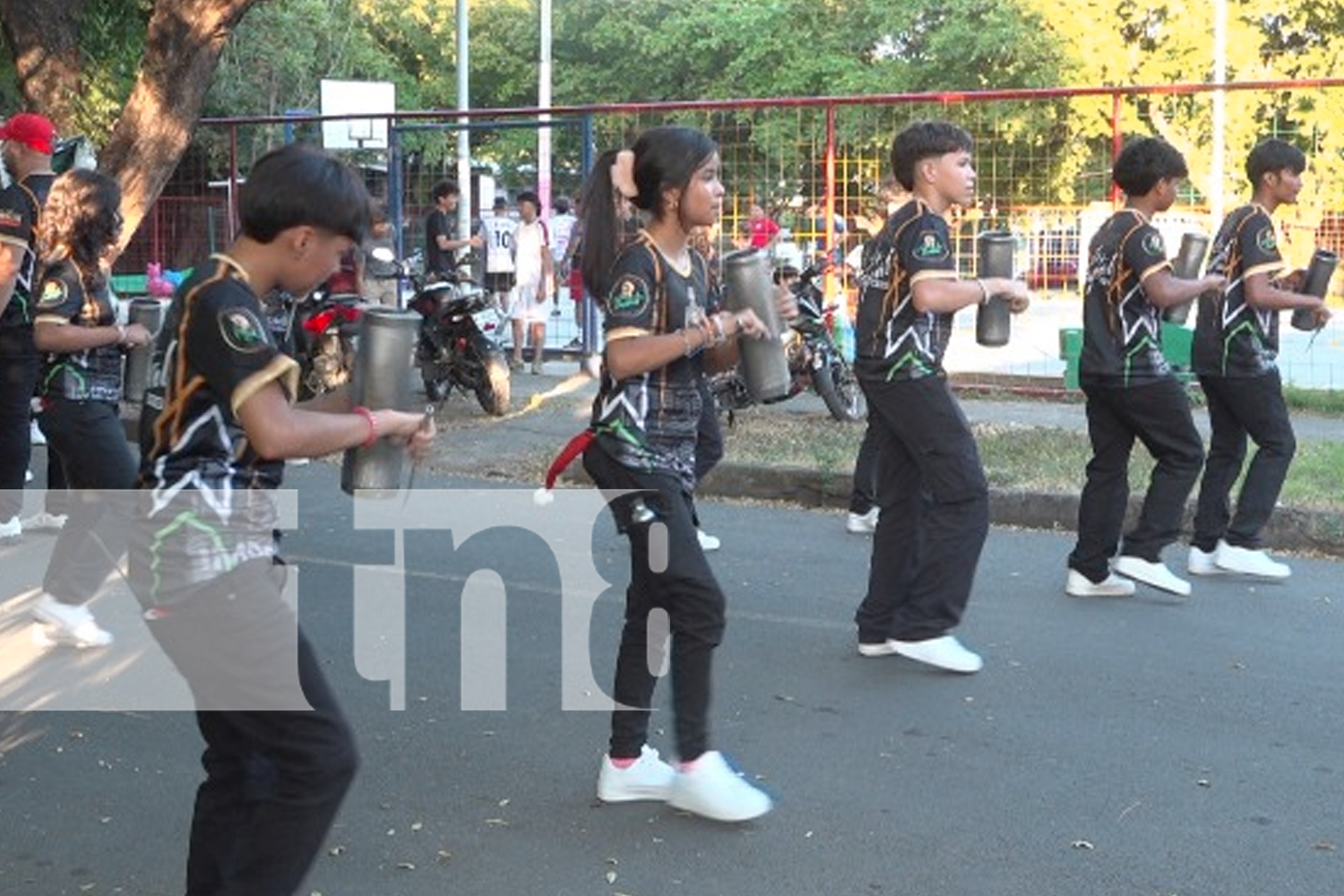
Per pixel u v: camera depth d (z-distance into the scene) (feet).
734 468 31.60
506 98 122.11
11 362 24.07
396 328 11.62
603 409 14.76
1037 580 24.38
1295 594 23.41
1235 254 23.39
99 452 20.03
